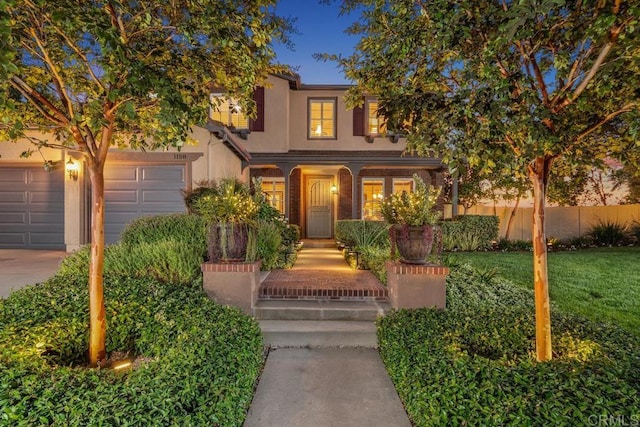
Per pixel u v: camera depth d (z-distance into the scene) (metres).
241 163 12.20
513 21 2.02
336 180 13.72
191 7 2.70
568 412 1.88
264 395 3.13
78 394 2.00
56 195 9.77
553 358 2.94
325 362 3.82
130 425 1.80
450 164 2.41
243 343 3.04
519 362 2.62
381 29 3.00
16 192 9.78
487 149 2.35
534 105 2.30
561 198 15.61
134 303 3.71
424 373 2.50
